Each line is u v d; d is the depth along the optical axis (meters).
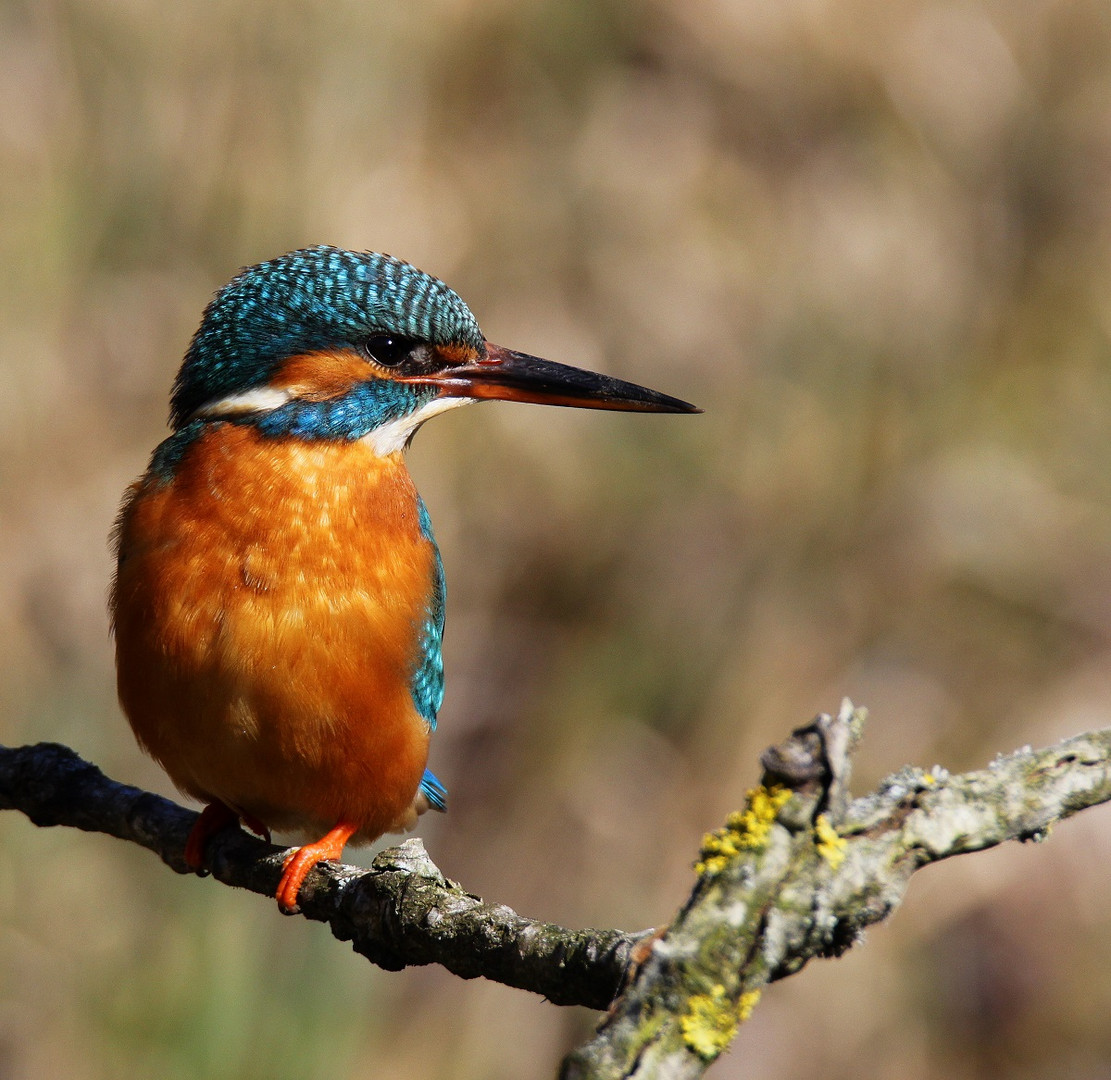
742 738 12.95
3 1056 10.91
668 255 14.20
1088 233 14.84
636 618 13.34
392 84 13.20
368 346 6.95
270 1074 10.84
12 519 11.98
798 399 14.12
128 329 12.62
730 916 3.73
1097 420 14.35
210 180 12.73
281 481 6.53
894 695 13.31
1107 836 13.27
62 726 11.71
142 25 12.66
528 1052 11.95
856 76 15.34
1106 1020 12.70
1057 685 13.61
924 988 12.84
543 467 13.45
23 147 12.47
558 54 14.34
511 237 13.70
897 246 14.71
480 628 13.32
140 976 11.27
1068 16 15.30
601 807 12.71
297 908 6.31
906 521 13.80
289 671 6.41
